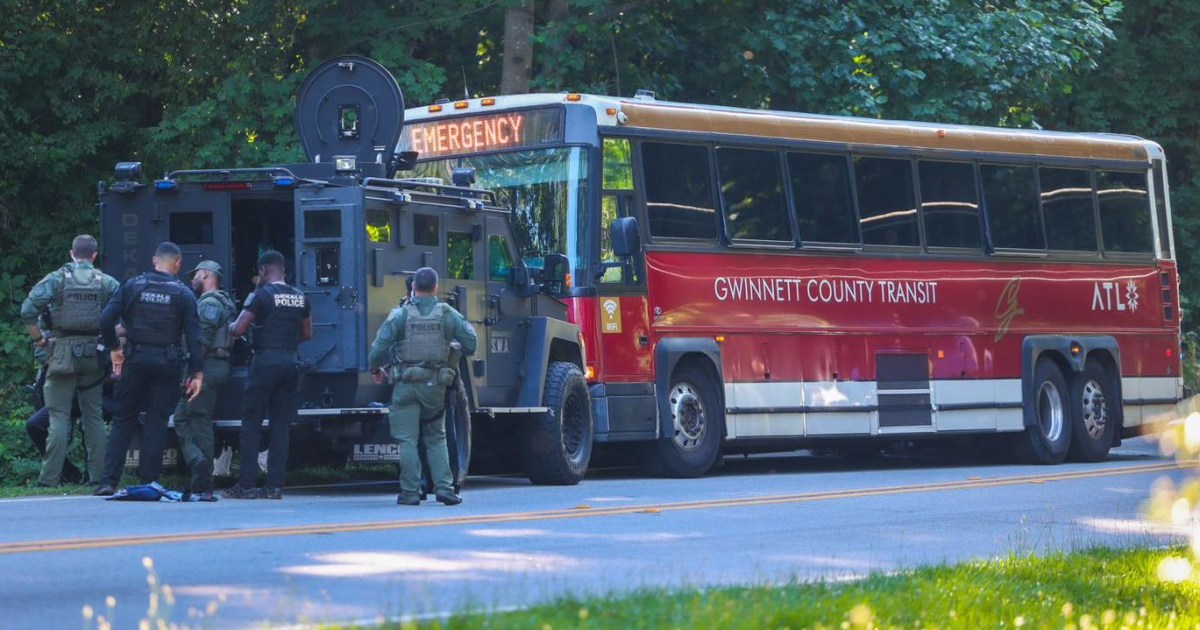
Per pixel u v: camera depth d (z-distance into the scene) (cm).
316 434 5128
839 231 6906
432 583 3012
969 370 7344
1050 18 10062
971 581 3183
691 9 9806
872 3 9588
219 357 4781
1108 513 4991
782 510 4816
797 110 9844
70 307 5147
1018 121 10181
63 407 5222
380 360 4631
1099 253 8000
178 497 4681
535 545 3709
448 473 4684
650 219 6203
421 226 5109
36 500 4678
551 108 6122
